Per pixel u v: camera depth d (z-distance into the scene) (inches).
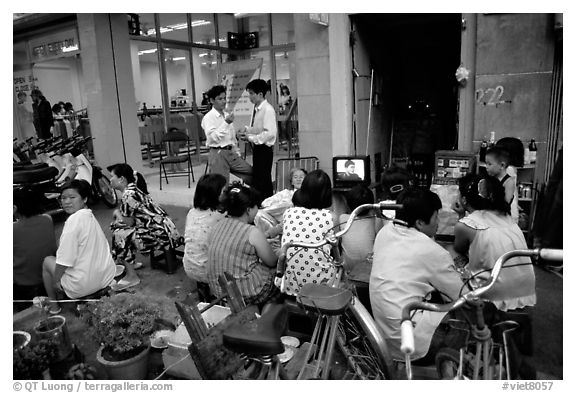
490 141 160.1
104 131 271.4
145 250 146.2
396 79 239.0
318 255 90.6
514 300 86.8
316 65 190.9
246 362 79.0
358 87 195.9
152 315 83.6
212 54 361.1
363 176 178.4
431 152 231.6
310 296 70.8
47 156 250.5
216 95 189.5
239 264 97.1
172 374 87.0
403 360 76.2
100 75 264.8
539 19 150.1
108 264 113.3
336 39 184.4
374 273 79.6
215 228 103.7
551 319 104.0
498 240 87.2
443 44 225.5
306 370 78.9
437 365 73.8
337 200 182.5
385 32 224.4
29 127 377.7
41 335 80.7
